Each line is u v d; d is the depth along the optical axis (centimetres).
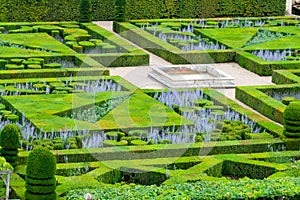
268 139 3538
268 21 6097
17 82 4206
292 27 5925
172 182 3045
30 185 2805
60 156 3269
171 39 5322
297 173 3159
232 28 5775
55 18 5866
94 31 5431
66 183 2977
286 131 3531
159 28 5581
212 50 5056
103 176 3125
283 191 2848
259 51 5125
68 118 3703
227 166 3297
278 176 3134
